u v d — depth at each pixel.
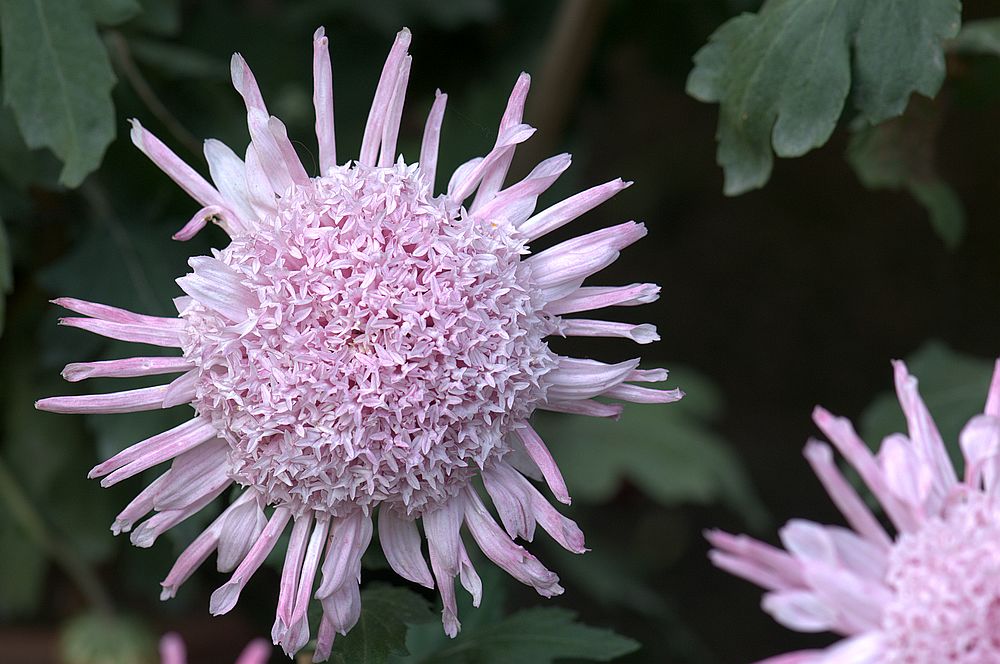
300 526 0.48
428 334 0.47
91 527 0.63
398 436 0.47
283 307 0.47
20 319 0.62
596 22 0.66
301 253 0.47
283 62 0.72
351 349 0.47
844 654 0.44
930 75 0.52
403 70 0.48
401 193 0.48
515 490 0.48
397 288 0.47
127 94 0.57
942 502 0.45
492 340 0.47
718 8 0.75
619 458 0.75
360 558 0.48
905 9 0.52
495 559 0.48
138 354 0.54
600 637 0.53
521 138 0.48
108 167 0.58
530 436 0.48
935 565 0.44
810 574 0.44
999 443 0.45
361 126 0.72
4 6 0.53
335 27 0.75
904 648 0.44
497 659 0.52
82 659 0.64
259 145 0.48
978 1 0.66
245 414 0.47
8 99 0.53
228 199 0.48
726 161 0.54
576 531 0.48
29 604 0.64
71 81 0.53
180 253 0.58
